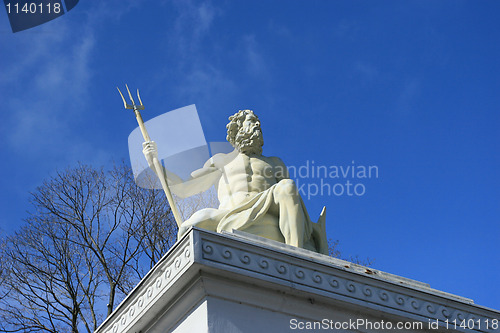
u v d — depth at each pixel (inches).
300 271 262.2
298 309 260.5
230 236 258.5
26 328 546.6
